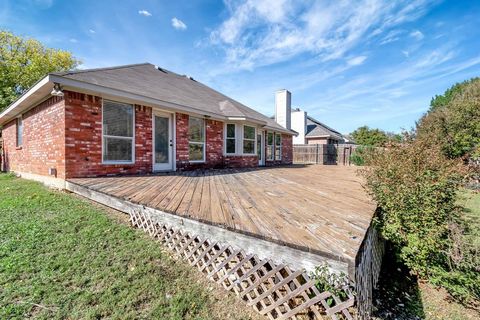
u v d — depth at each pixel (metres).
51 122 6.02
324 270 1.83
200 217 2.73
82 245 2.89
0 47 16.56
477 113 9.93
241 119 9.88
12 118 9.53
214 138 9.74
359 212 3.11
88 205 4.34
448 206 2.96
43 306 1.93
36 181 7.02
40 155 6.81
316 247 1.94
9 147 10.37
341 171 10.32
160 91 7.99
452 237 2.86
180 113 8.19
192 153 8.79
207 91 12.52
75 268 2.44
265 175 7.70
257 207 3.25
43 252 2.70
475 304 2.74
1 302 1.93
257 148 12.69
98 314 1.88
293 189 4.95
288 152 16.69
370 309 2.45
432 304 2.75
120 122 6.44
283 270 2.31
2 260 2.49
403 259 3.18
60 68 19.09
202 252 2.59
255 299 2.09
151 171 7.24
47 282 2.21
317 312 1.83
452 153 9.98
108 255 2.72
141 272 2.46
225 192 4.33
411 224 2.95
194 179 6.09
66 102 5.36
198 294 2.23
